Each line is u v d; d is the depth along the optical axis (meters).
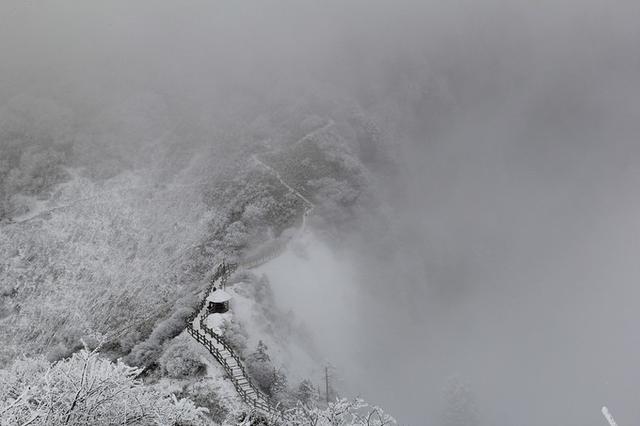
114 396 13.91
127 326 55.38
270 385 35.53
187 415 15.40
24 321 57.19
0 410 11.84
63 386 13.50
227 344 37.50
